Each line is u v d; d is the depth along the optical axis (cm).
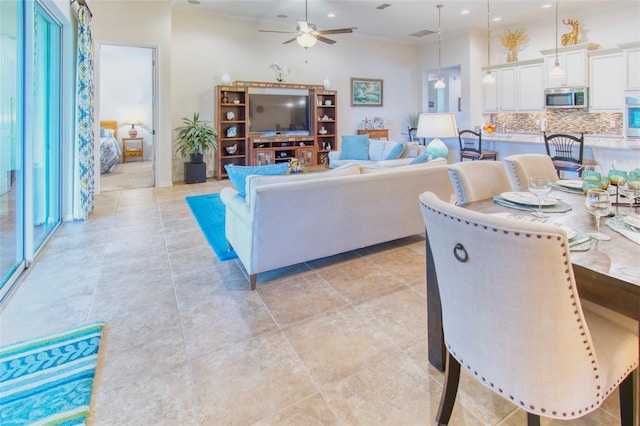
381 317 226
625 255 115
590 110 657
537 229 88
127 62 988
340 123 862
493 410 152
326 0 620
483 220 95
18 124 290
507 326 102
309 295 255
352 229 296
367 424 146
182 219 450
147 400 159
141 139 1009
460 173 208
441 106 1062
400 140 954
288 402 158
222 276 287
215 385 169
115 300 248
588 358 102
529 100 745
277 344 199
